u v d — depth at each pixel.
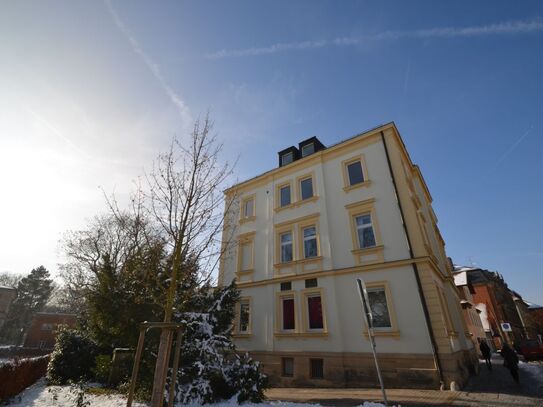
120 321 10.00
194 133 7.65
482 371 17.34
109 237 23.28
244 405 8.03
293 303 15.91
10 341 55.16
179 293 8.43
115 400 8.15
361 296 7.07
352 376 12.78
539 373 15.11
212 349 8.80
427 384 11.20
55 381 12.04
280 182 19.47
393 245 13.87
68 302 26.64
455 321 16.05
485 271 46.31
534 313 55.31
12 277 70.12
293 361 14.60
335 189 16.72
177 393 7.90
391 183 14.99
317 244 16.14
